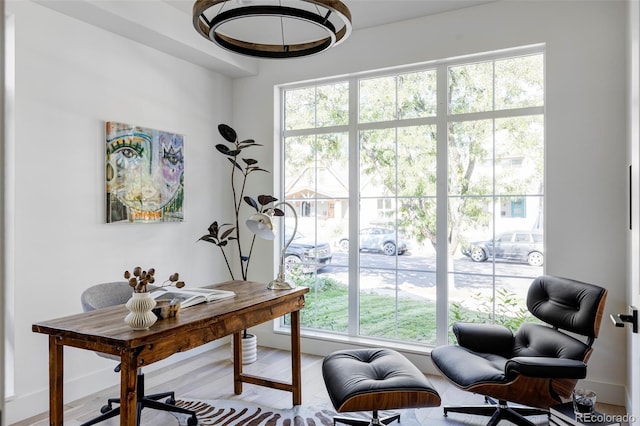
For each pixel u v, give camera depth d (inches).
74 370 127.8
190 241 165.9
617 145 122.0
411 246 155.0
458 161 147.8
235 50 101.6
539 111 135.7
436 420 114.0
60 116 123.3
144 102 148.0
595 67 124.6
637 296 70.6
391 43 153.8
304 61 170.4
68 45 125.3
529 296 117.0
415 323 154.3
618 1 122.3
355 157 164.1
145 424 112.3
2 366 15.0
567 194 127.6
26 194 115.6
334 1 81.9
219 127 158.4
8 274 112.3
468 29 141.7
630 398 110.6
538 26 131.7
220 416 116.3
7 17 112.2
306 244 175.2
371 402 87.1
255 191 181.5
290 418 115.2
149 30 135.8
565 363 90.7
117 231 139.5
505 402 107.4
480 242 144.4
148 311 81.7
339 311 167.9
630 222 109.7
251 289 122.5
